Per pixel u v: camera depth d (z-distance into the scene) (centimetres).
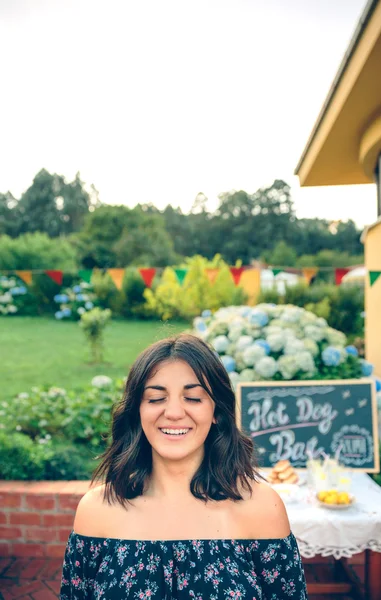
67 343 1107
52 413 480
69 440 464
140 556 125
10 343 1098
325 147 495
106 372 871
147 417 132
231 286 1246
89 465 403
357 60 332
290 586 131
